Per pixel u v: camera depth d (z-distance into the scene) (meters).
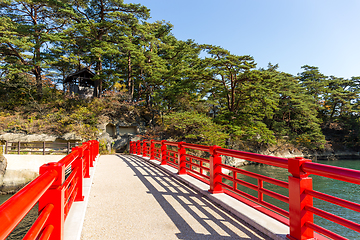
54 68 30.48
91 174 6.52
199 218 3.34
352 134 40.88
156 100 26.67
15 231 7.32
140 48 28.22
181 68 27.19
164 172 7.36
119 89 29.03
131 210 3.72
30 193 0.99
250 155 3.19
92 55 25.52
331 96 43.78
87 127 22.75
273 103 24.12
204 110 28.38
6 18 21.72
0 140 18.50
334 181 17.38
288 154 32.53
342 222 1.90
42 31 25.94
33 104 22.80
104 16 26.80
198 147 5.19
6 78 24.02
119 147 26.05
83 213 3.27
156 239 2.70
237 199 3.94
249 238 2.68
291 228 2.42
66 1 24.95
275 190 14.99
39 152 16.77
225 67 21.50
